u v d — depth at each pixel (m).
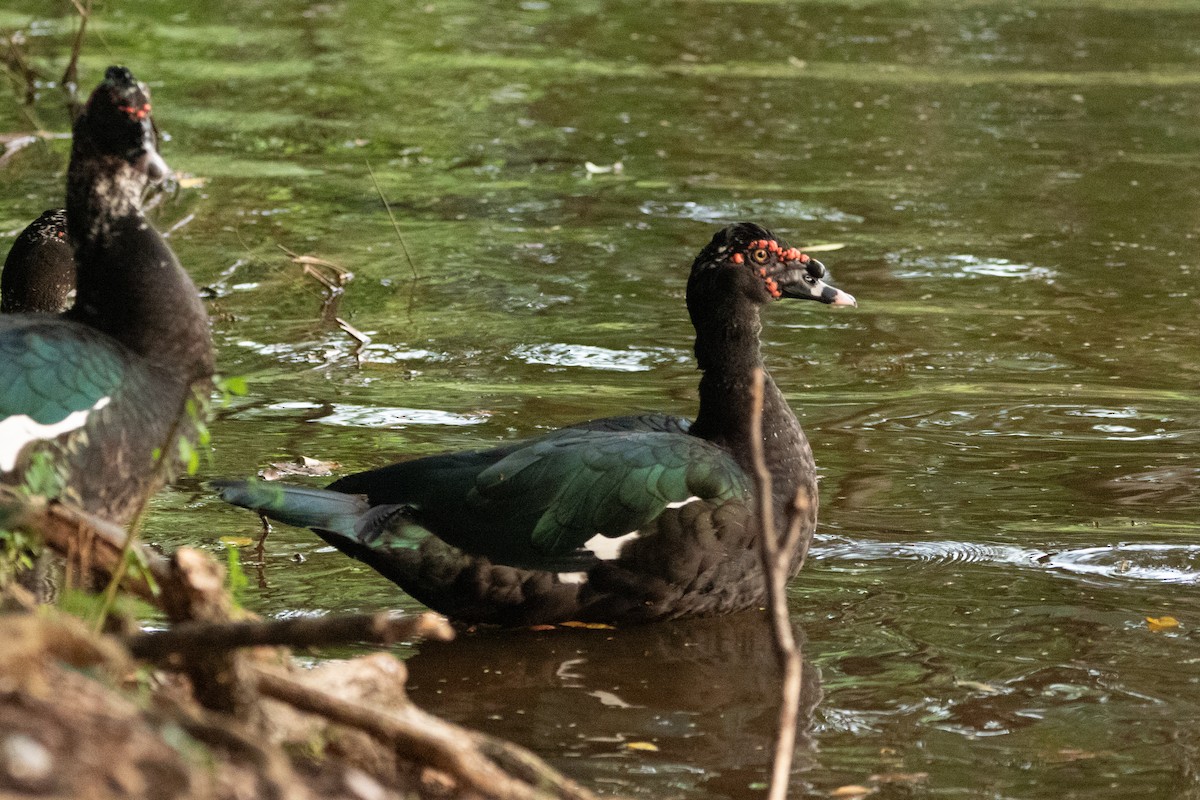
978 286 17.41
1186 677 9.29
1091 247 18.83
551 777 6.97
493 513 9.82
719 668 9.46
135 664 6.47
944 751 8.34
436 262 18.11
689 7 33.66
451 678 9.30
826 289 10.81
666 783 7.95
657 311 16.56
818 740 8.49
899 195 20.89
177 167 21.78
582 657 9.66
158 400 9.07
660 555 9.92
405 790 6.90
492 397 14.04
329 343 15.47
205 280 17.31
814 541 11.27
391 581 10.34
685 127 24.38
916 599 10.37
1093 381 14.67
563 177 21.78
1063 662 9.48
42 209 19.33
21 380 8.50
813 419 13.66
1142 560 10.99
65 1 31.73
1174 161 22.69
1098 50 29.91
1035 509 11.84
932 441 13.20
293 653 9.49
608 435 10.22
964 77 27.69
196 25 31.41
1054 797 7.81
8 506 7.27
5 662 5.50
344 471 12.12
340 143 23.42
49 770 5.13
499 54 29.52
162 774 5.31
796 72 28.00
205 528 11.20
